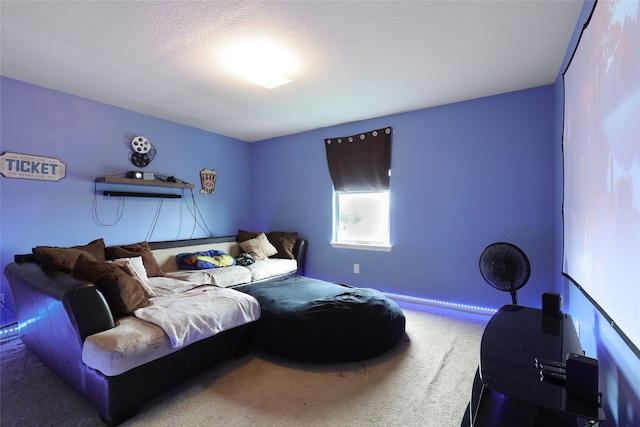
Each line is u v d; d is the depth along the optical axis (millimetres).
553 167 2982
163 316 1912
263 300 2617
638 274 1002
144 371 1709
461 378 2037
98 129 3373
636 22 990
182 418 1668
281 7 1827
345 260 4340
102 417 1619
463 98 3346
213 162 4668
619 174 1164
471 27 2041
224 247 4504
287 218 4918
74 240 3193
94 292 1744
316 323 2229
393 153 3898
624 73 1098
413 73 2727
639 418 1066
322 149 4527
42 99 2971
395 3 1800
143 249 3395
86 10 1844
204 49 2299
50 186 3031
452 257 3514
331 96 3248
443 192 3559
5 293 2771
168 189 4070
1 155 2740
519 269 2426
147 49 2297
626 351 1194
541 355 1238
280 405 1772
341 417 1662
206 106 3535
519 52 2371
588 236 1641
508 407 950
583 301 1899
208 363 2078
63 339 1840
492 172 3279
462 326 2979
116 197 3533
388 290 3967
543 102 3016
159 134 3947
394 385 1961
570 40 2189
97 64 2525
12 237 2811
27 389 1915
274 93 3156
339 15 1906
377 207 4160
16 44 2221
